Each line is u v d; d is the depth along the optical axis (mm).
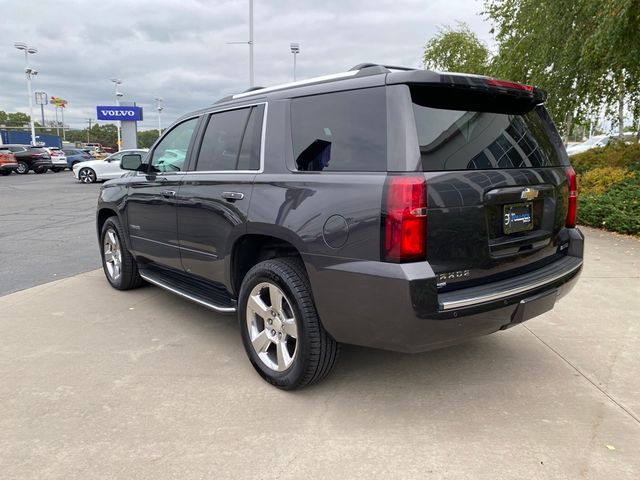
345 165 2930
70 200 15805
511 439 2818
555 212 3453
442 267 2727
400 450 2725
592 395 3312
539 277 3164
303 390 3402
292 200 3139
